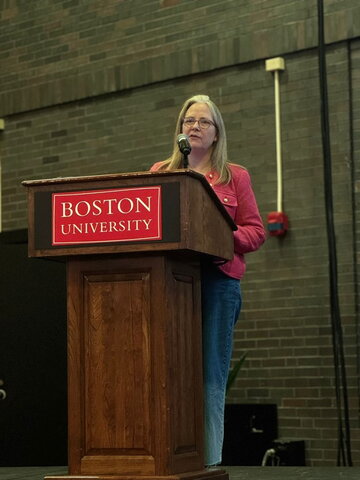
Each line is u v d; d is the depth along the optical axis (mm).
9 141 8219
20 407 6352
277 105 6828
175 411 2812
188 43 7250
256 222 3305
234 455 6727
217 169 3305
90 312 2840
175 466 2789
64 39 7914
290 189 6754
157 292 2781
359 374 6371
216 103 7125
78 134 7816
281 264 6754
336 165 6566
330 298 6488
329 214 6527
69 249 2805
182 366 2879
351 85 6570
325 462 6465
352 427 6371
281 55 6836
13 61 8203
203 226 2811
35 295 6426
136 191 2750
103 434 2803
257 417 6719
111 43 7648
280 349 6723
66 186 2824
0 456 6355
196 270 3020
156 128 7398
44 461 6266
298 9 6762
